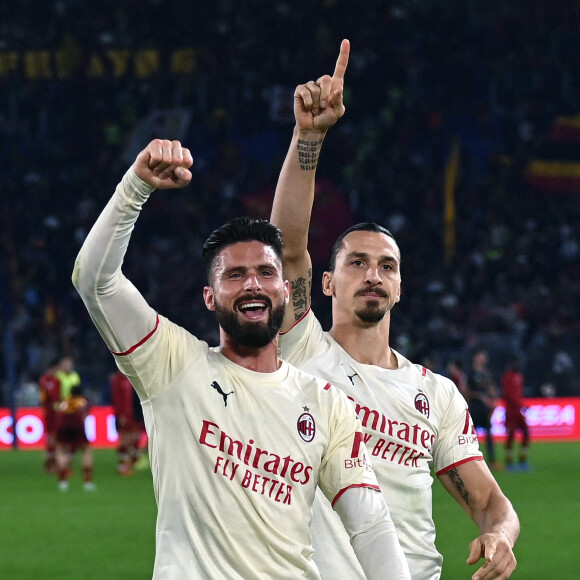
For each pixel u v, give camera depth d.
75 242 71.31
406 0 83.38
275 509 8.09
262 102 78.88
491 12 82.56
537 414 58.66
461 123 78.19
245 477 8.05
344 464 8.53
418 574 10.78
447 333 63.59
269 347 8.46
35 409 56.78
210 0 82.56
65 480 37.75
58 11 80.94
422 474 10.95
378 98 80.12
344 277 11.38
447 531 27.89
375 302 11.27
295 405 8.36
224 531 7.96
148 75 79.56
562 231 73.75
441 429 11.29
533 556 24.66
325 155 77.06
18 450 55.28
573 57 81.12
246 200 73.38
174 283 68.00
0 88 78.19
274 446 8.19
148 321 8.20
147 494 36.28
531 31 81.88
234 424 8.15
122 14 81.75
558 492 36.34
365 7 82.88
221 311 8.26
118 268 8.04
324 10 83.19
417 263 70.62
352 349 11.43
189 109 77.81
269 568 8.02
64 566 23.27
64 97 78.44
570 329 66.19
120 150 76.81
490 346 58.16
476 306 67.25
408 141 78.06
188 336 8.47
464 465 11.25
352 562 10.31
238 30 82.44
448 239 72.44
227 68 79.94
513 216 74.56
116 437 57.44
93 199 74.81
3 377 61.62
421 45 82.00
